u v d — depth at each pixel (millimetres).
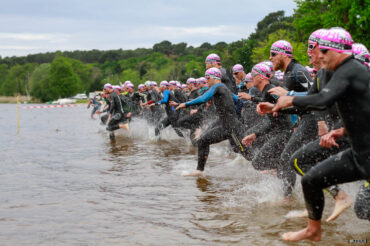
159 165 7863
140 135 13617
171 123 11547
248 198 5199
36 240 3803
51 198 5395
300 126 4668
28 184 6281
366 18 23156
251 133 6246
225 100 6555
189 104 6723
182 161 8297
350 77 2951
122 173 7098
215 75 6645
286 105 3117
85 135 14414
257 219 4316
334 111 4129
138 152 9750
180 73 119750
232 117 6582
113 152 9812
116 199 5316
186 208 4828
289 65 5129
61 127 18562
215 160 8328
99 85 156375
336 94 2938
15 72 180375
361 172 3102
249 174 6734
